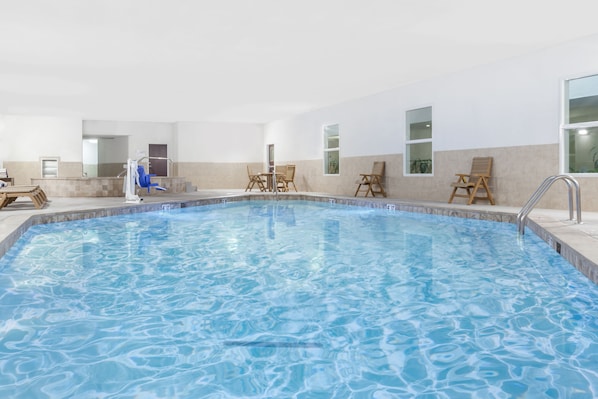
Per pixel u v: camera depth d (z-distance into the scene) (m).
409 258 4.69
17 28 5.88
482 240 5.64
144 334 2.55
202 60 7.60
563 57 6.81
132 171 9.26
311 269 4.21
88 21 5.64
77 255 4.84
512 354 2.25
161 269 4.20
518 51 7.21
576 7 5.36
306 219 8.00
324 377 2.02
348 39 6.48
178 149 16.14
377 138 10.87
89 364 2.15
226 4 5.13
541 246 4.86
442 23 5.85
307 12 5.40
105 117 15.01
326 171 13.23
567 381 1.95
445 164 8.98
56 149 14.71
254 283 3.70
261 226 7.14
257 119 15.70
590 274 3.20
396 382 1.97
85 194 10.88
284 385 1.94
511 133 7.65
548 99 7.05
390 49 7.02
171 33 6.14
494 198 7.99
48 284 3.65
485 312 2.92
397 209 8.58
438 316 2.86
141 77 8.88
